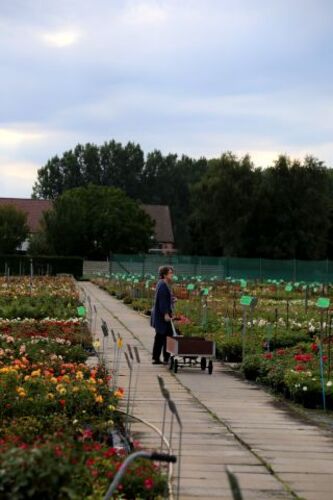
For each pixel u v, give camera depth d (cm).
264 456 1001
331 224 8750
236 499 514
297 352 1850
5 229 8525
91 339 2127
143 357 2050
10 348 1706
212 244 8975
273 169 8419
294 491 848
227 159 8462
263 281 6141
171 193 14562
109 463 793
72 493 589
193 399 1435
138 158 14538
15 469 588
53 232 8750
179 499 800
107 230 9119
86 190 9500
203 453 1006
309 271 5991
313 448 1057
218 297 4478
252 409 1354
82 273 7925
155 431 1117
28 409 1077
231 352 2023
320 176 8425
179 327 2611
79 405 1109
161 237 12369
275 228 8431
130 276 5866
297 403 1423
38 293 3972
